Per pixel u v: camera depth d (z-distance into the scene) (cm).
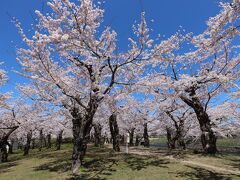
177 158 1997
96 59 1670
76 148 1611
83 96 1797
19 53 1546
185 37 1855
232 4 962
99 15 1485
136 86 1667
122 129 4603
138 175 1444
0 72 1981
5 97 2198
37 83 1800
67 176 1488
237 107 2603
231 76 1830
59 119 3123
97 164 1756
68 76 1934
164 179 1346
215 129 2253
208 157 2030
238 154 2602
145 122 3675
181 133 3011
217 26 1032
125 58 1672
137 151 2723
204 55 2050
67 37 1315
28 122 2559
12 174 1750
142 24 1481
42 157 2661
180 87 1786
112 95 1723
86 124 1628
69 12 1387
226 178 1330
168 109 2908
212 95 2158
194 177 1368
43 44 1376
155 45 1580
